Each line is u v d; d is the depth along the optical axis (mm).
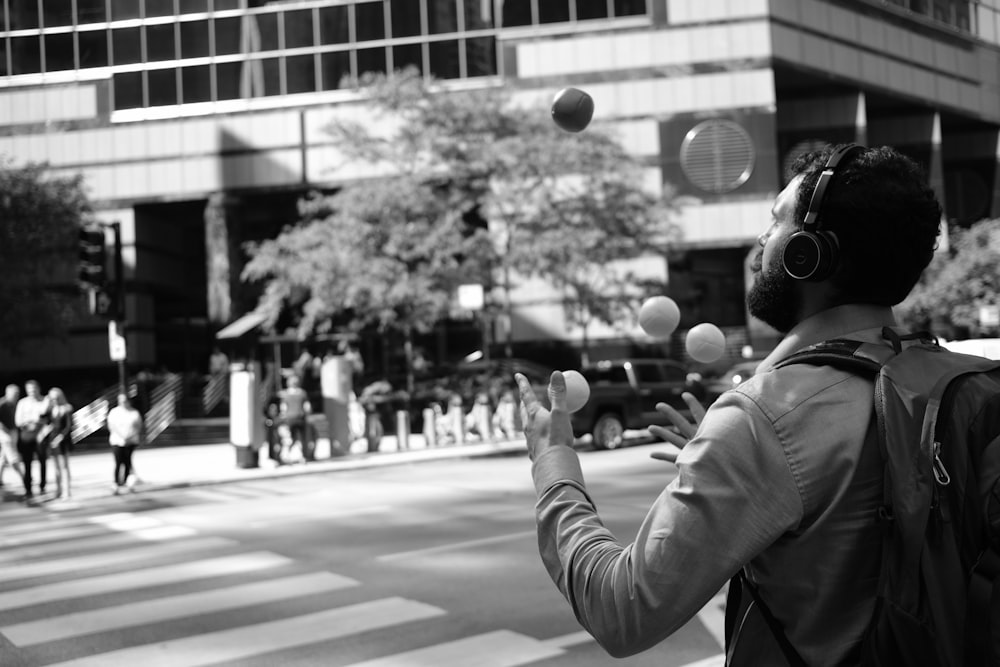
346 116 37625
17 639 6070
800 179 1428
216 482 16688
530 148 25562
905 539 1155
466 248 24891
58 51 35344
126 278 40188
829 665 1206
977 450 1172
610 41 37219
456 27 37562
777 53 36719
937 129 43406
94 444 28672
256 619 6328
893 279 1348
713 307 38406
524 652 5375
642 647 1242
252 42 37188
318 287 24125
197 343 47969
